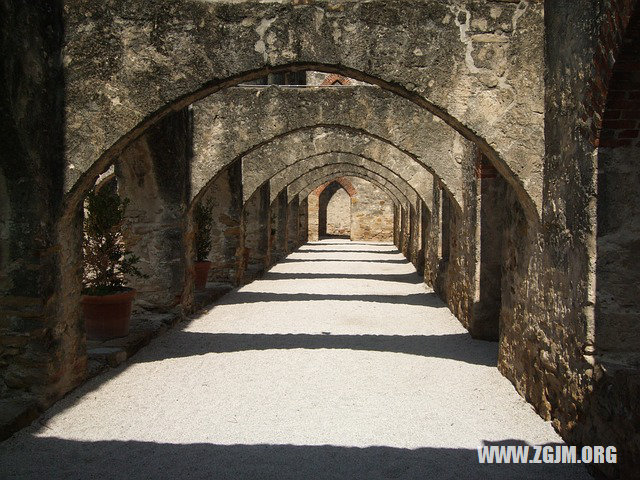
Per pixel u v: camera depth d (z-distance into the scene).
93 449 3.84
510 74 4.61
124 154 7.40
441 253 10.73
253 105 8.39
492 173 6.98
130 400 4.79
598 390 3.45
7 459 3.67
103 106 4.70
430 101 4.68
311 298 10.39
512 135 4.61
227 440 4.00
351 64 4.72
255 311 9.05
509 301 5.41
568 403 3.92
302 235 25.48
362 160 15.04
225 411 4.56
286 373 5.61
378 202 27.11
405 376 5.53
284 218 18.55
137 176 7.66
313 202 27.05
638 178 3.55
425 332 7.59
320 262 17.17
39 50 4.46
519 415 4.49
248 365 5.88
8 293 4.46
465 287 7.86
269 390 5.09
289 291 11.27
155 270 7.86
